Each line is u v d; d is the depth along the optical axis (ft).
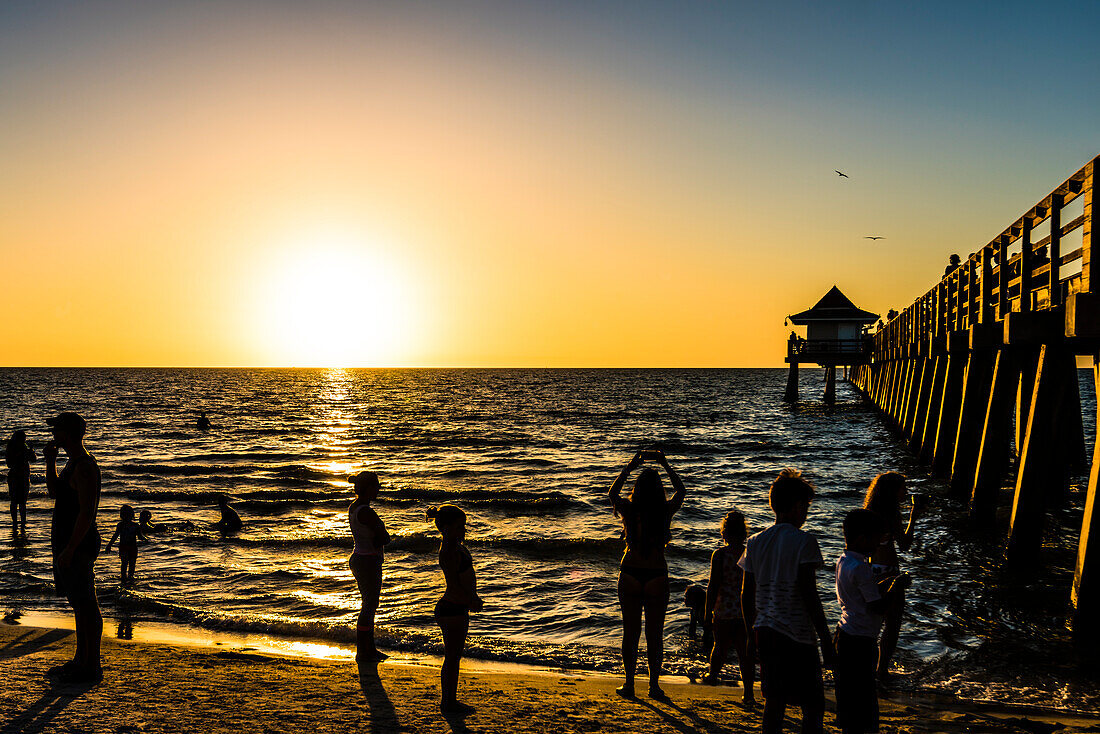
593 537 61.31
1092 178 30.68
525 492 89.35
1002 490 71.41
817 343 188.55
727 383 572.51
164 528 62.95
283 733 19.36
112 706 20.86
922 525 55.47
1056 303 37.37
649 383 579.48
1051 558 46.65
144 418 240.73
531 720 21.07
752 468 111.14
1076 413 74.49
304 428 205.67
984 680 27.78
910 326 96.58
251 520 70.13
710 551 54.60
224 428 203.51
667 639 34.14
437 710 21.72
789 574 15.79
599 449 147.54
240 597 42.91
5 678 23.32
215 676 24.76
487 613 40.16
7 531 60.13
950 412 69.31
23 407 280.51
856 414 212.23
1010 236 47.67
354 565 27.89
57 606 38.65
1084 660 29.99
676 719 21.47
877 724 15.78
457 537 21.88
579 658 31.48
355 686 24.14
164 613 37.58
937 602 38.17
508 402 341.21
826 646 15.48
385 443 163.22
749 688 23.41
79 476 22.03
